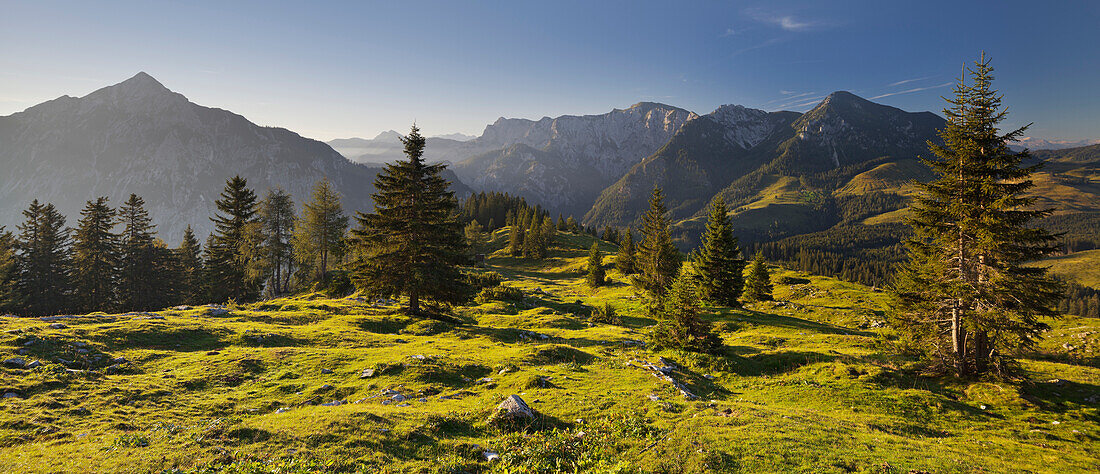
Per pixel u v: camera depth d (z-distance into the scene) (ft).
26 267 218.79
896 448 48.49
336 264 256.11
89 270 219.00
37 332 75.97
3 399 49.83
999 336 77.10
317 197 227.81
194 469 35.47
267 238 221.66
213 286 222.89
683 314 98.53
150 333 86.43
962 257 79.56
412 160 132.26
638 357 92.63
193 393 59.88
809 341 123.03
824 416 59.98
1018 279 74.23
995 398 70.08
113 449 38.83
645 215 212.84
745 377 85.71
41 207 226.99
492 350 93.30
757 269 219.00
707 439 46.96
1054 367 87.66
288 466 36.60
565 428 51.21
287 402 58.70
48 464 35.53
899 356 98.37
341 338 99.25
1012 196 71.20
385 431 45.85
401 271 131.23
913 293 86.99
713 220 196.44
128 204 239.71
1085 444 55.62
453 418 51.49
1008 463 47.42
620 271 319.47
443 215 136.56
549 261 421.18
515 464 41.63
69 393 53.93
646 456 43.29
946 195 81.61
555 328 143.33
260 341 91.56
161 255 254.68
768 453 44.14
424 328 119.24
